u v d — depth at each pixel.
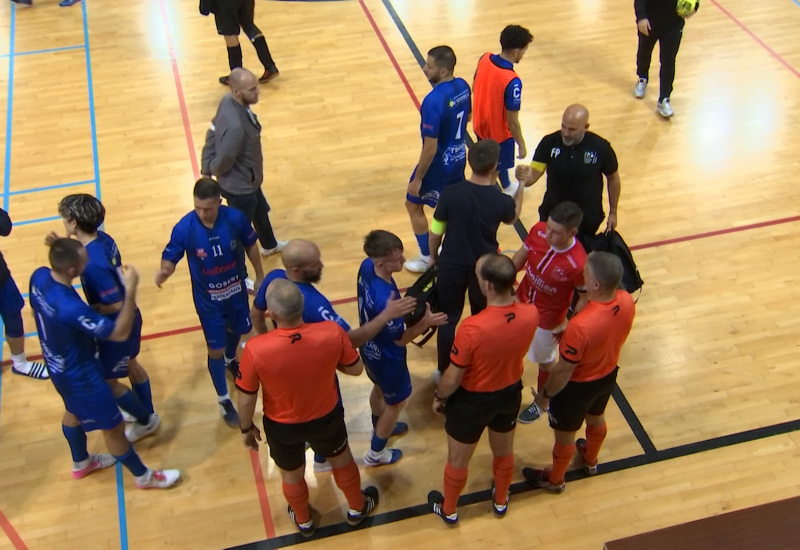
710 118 7.50
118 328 3.77
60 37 8.94
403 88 8.01
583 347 3.54
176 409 5.00
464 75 8.08
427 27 9.05
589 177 4.74
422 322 3.96
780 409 4.90
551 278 4.29
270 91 7.98
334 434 3.74
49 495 4.50
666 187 6.71
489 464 4.65
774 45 8.54
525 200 6.64
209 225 4.26
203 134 7.40
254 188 5.36
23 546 4.22
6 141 7.32
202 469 4.64
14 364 5.18
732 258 6.00
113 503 4.46
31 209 6.53
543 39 8.80
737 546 1.78
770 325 5.46
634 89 7.89
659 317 5.54
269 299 3.24
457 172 5.62
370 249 3.70
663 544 1.79
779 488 4.45
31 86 8.11
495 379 3.61
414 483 4.55
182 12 9.41
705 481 4.50
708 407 4.93
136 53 8.65
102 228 6.32
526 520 4.32
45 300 3.70
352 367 3.59
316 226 6.38
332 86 8.04
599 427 4.21
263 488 4.54
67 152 7.19
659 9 6.95
